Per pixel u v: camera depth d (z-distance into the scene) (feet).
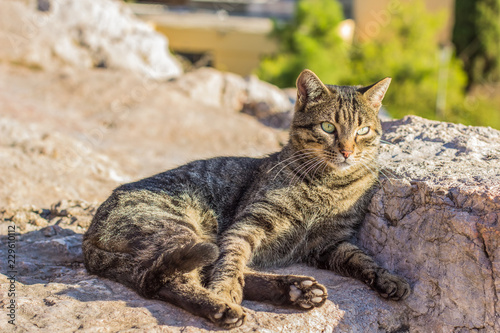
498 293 2.74
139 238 2.92
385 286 2.91
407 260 3.00
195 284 2.77
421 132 3.52
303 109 3.29
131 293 2.84
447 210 2.85
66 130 5.99
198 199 3.27
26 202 4.18
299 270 3.18
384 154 3.35
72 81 7.37
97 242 3.00
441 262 2.87
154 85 7.60
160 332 2.58
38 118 6.14
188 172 3.34
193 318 2.68
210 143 6.22
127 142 6.01
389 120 3.85
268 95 7.87
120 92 7.23
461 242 2.80
